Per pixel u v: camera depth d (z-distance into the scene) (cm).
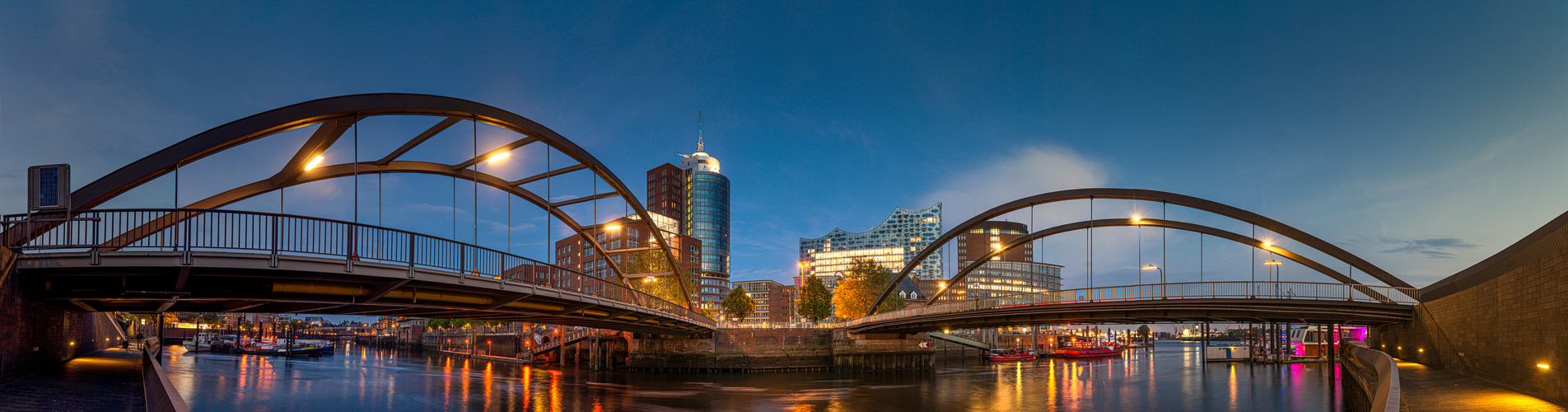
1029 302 5809
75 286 2283
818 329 9350
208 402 5091
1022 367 10612
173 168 2545
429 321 17188
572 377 7762
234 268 2141
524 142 4309
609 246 13950
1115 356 14588
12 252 1973
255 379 7000
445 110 3544
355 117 3142
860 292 11950
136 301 2605
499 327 13612
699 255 19688
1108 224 7338
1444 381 3531
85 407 1931
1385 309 4834
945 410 5269
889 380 7738
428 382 7050
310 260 2278
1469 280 3809
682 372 8675
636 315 5175
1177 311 5084
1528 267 3027
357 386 6500
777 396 6072
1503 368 3334
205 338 17175
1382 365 3484
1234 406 5553
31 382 2117
